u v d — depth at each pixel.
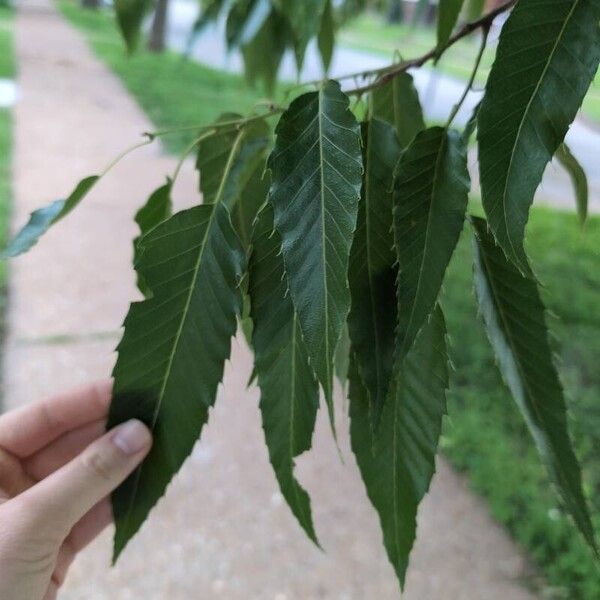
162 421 0.24
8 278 1.38
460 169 0.20
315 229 0.19
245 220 0.29
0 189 1.80
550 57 0.18
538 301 0.24
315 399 0.23
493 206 0.19
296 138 0.20
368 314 0.22
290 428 0.23
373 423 0.21
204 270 0.23
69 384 1.09
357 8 0.66
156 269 0.23
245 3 0.45
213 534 0.85
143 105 2.87
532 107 0.18
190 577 0.79
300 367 0.23
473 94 0.44
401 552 0.24
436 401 0.23
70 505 0.30
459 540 0.85
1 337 1.20
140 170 2.07
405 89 0.30
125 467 0.25
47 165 2.04
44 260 1.47
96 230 1.63
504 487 0.92
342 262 0.18
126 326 0.23
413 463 0.24
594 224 1.51
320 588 0.79
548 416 0.26
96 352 1.17
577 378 1.13
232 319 0.23
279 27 0.48
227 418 1.04
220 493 0.91
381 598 0.78
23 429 0.41
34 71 3.29
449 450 0.99
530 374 0.25
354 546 0.84
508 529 0.87
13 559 0.29
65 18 5.45
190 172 2.08
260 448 0.99
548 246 1.48
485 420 1.04
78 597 0.76
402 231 0.20
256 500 0.90
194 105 2.88
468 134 0.23
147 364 0.24
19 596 0.30
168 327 0.23
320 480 0.93
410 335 0.19
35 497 0.30
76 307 1.31
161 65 3.75
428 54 0.25
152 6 0.41
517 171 0.18
